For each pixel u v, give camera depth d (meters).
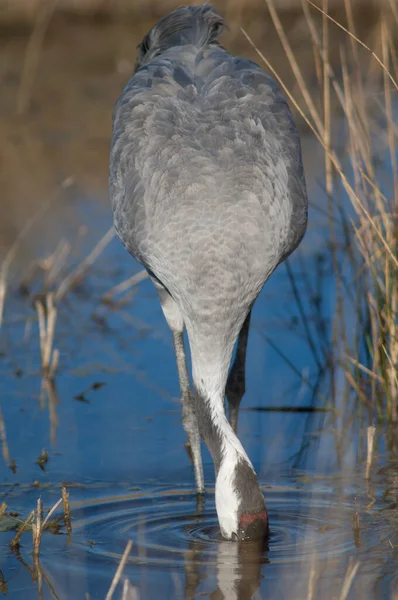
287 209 9.18
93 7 29.66
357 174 11.15
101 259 15.13
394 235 10.84
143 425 10.69
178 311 9.88
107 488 9.34
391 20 14.66
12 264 14.65
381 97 17.05
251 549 8.02
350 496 8.98
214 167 8.80
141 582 7.59
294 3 27.08
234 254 8.56
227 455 8.30
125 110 9.79
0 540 8.30
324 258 14.25
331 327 12.45
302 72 21.95
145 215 9.11
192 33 10.25
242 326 9.23
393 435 10.28
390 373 10.69
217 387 8.73
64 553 8.07
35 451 10.08
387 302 10.64
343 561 7.76
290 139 9.57
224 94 9.39
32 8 28.92
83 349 12.59
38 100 22.98
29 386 11.59
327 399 11.16
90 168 18.56
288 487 9.26
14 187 17.69
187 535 8.40
